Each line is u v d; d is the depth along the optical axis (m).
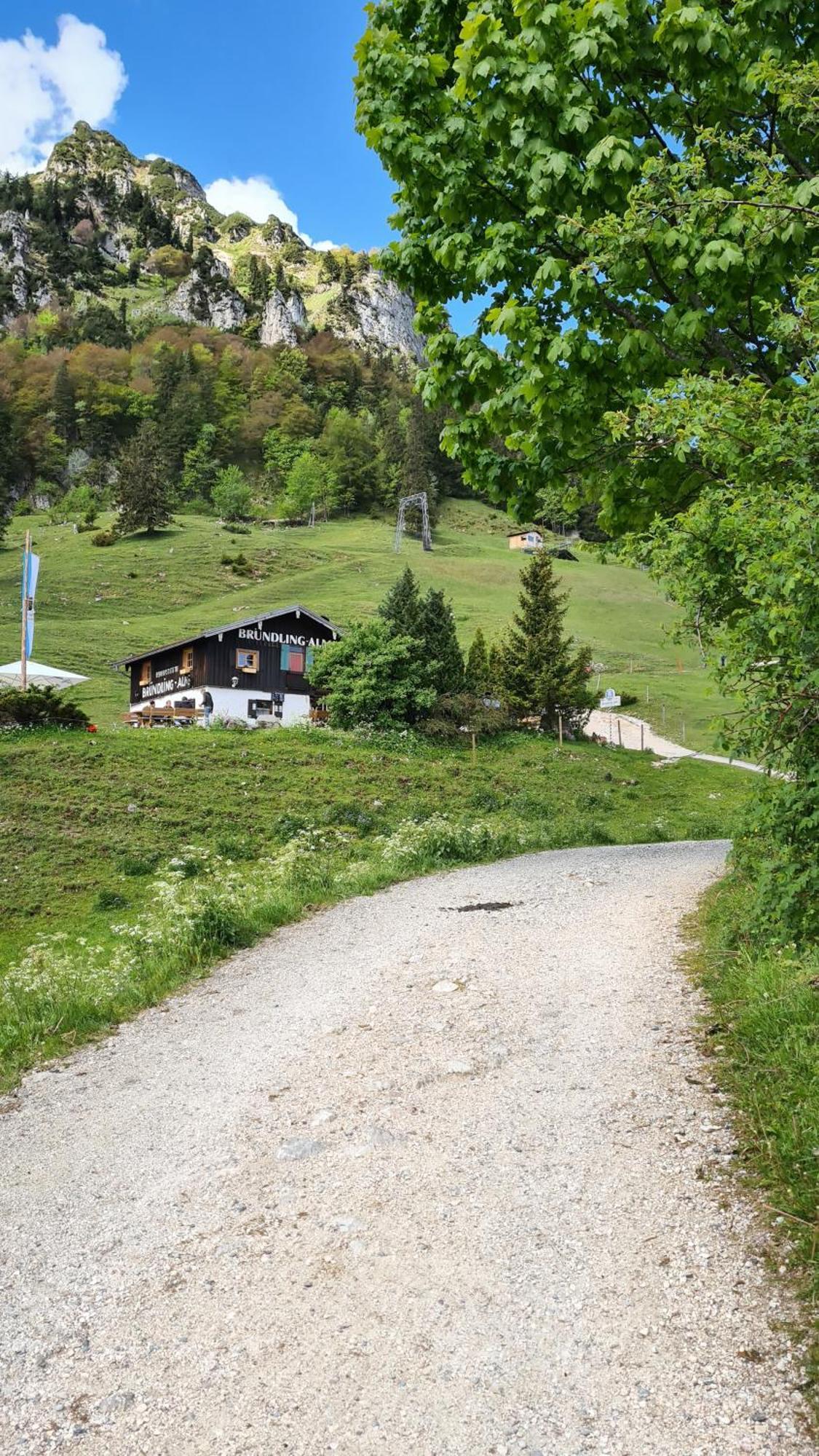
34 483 181.38
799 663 4.70
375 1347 3.18
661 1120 4.78
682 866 16.06
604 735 57.81
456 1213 4.05
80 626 77.69
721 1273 3.42
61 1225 4.30
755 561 4.46
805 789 5.42
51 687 41.66
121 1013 8.38
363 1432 2.78
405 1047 6.43
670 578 5.25
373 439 196.50
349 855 21.89
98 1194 4.62
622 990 7.37
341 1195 4.32
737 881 10.12
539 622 52.97
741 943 7.57
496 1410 2.84
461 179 6.55
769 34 5.88
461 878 15.55
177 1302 3.56
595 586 116.62
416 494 140.88
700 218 5.54
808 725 5.09
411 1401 2.90
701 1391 2.84
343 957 9.75
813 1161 3.96
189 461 175.38
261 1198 4.38
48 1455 2.78
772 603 4.48
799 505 4.32
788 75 5.09
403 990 8.02
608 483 7.02
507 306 6.24
